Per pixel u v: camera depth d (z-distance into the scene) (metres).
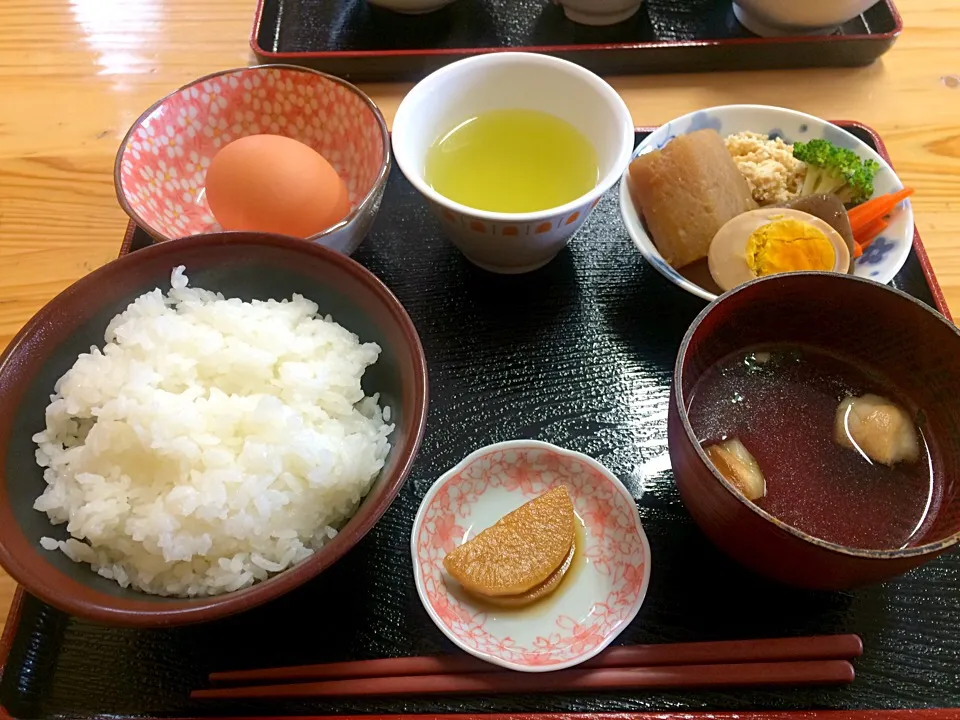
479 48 0.42
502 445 0.27
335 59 0.41
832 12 0.39
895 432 0.25
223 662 0.24
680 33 0.43
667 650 0.23
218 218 0.33
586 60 0.41
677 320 0.32
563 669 0.23
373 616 0.25
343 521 0.26
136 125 0.34
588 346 0.31
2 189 0.38
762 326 0.26
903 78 0.41
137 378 0.25
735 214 0.32
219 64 0.43
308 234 0.32
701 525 0.24
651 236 0.33
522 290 0.33
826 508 0.24
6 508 0.23
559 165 0.34
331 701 0.23
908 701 0.23
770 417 0.26
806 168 0.34
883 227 0.32
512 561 0.25
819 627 0.24
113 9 0.46
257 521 0.23
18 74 0.43
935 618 0.24
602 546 0.26
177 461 0.24
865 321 0.25
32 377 0.25
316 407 0.26
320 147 0.37
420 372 0.24
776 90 0.41
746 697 0.23
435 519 0.26
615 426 0.29
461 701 0.23
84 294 0.26
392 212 0.36
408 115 0.32
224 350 0.26
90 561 0.24
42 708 0.24
